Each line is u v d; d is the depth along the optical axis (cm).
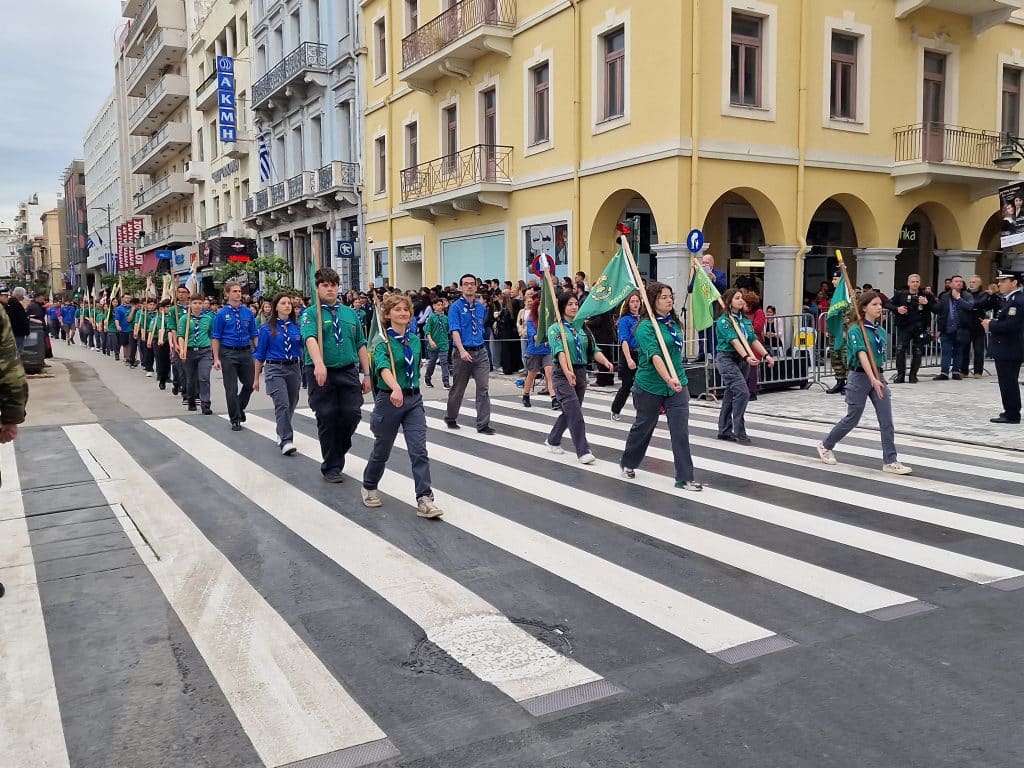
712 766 311
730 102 1664
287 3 3300
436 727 341
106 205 8119
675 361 729
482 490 738
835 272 2214
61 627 448
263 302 2114
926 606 462
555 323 849
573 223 1870
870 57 1830
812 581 503
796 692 366
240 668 397
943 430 1022
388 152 2666
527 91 2002
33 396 1473
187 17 4772
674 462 777
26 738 338
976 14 1952
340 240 2980
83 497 729
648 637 425
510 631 434
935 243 2170
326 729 341
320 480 786
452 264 2381
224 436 1037
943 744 324
